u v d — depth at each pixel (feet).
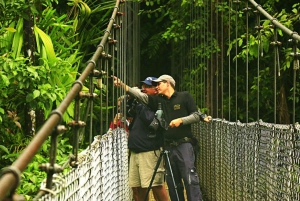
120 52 48.21
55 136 16.14
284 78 74.90
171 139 47.55
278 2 79.82
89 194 23.94
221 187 50.01
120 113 46.24
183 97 48.03
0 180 11.64
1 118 37.91
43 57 41.81
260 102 79.25
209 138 58.08
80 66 56.70
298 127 28.78
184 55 89.71
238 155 41.86
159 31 95.86
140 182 48.29
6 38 42.19
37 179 34.14
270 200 32.78
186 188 47.32
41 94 37.70
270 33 62.13
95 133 61.98
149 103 47.44
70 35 54.08
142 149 47.14
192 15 79.66
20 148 40.63
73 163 20.38
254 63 82.33
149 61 98.84
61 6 62.44
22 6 40.29
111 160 35.91
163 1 90.99
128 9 69.36
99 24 61.11
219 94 75.51
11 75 36.91
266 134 33.73
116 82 43.65
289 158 28.86
